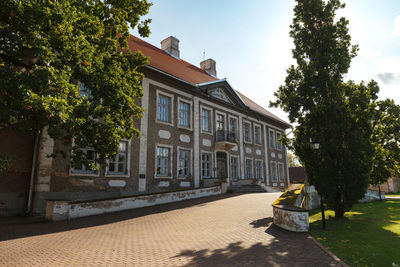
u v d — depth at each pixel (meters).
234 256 5.68
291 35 12.41
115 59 10.52
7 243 6.71
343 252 6.00
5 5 6.78
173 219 10.20
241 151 25.80
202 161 21.45
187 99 20.84
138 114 10.16
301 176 42.72
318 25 11.84
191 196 16.62
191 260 5.40
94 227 8.91
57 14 7.11
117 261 5.32
